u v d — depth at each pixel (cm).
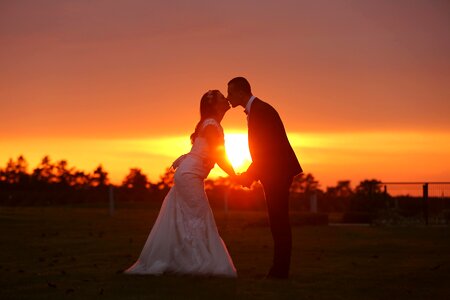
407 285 691
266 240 1302
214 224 730
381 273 785
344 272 793
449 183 1973
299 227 1781
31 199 3020
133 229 1644
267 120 705
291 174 711
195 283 665
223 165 736
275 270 725
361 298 609
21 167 3809
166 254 723
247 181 718
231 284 663
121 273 750
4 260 973
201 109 749
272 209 716
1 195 3025
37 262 941
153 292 617
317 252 1066
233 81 721
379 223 1950
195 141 740
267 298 594
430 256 1001
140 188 3144
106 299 587
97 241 1299
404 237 1405
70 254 1053
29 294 628
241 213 2394
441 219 1955
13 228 1639
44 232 1533
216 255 715
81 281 705
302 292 630
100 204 2969
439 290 660
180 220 721
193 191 720
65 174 3797
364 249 1119
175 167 748
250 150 716
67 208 2769
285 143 710
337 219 2189
